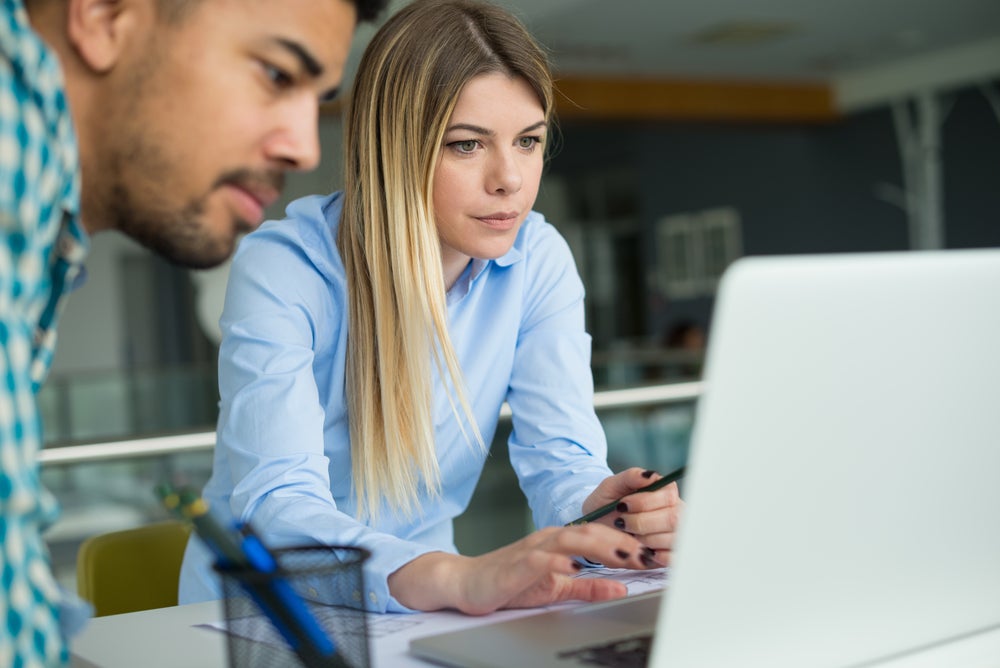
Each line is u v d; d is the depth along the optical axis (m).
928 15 9.27
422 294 1.25
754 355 0.57
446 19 1.23
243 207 0.69
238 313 1.22
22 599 0.60
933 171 11.05
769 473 0.60
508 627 0.82
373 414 1.29
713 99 10.95
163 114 0.66
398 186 1.24
